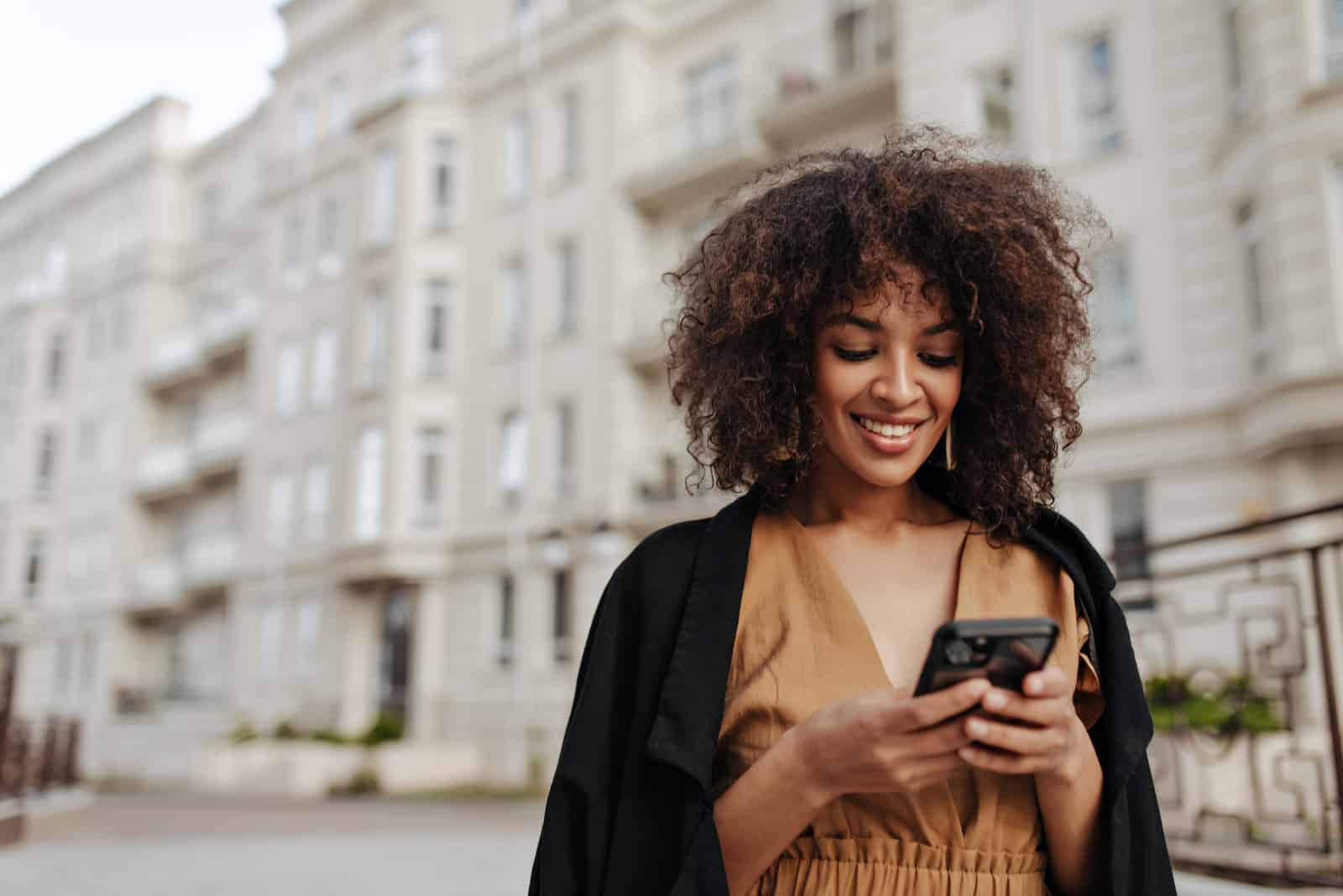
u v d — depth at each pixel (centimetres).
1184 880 324
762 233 135
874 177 132
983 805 121
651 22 1948
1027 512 135
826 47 1725
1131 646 126
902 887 119
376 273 2166
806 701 121
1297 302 1070
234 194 2989
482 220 2075
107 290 3238
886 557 133
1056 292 137
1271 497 1114
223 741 2195
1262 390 1073
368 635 2116
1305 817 346
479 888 698
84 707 2955
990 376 138
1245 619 409
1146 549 411
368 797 1727
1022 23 1374
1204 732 609
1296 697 753
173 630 2897
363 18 2436
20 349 3412
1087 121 1320
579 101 1961
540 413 1883
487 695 1861
